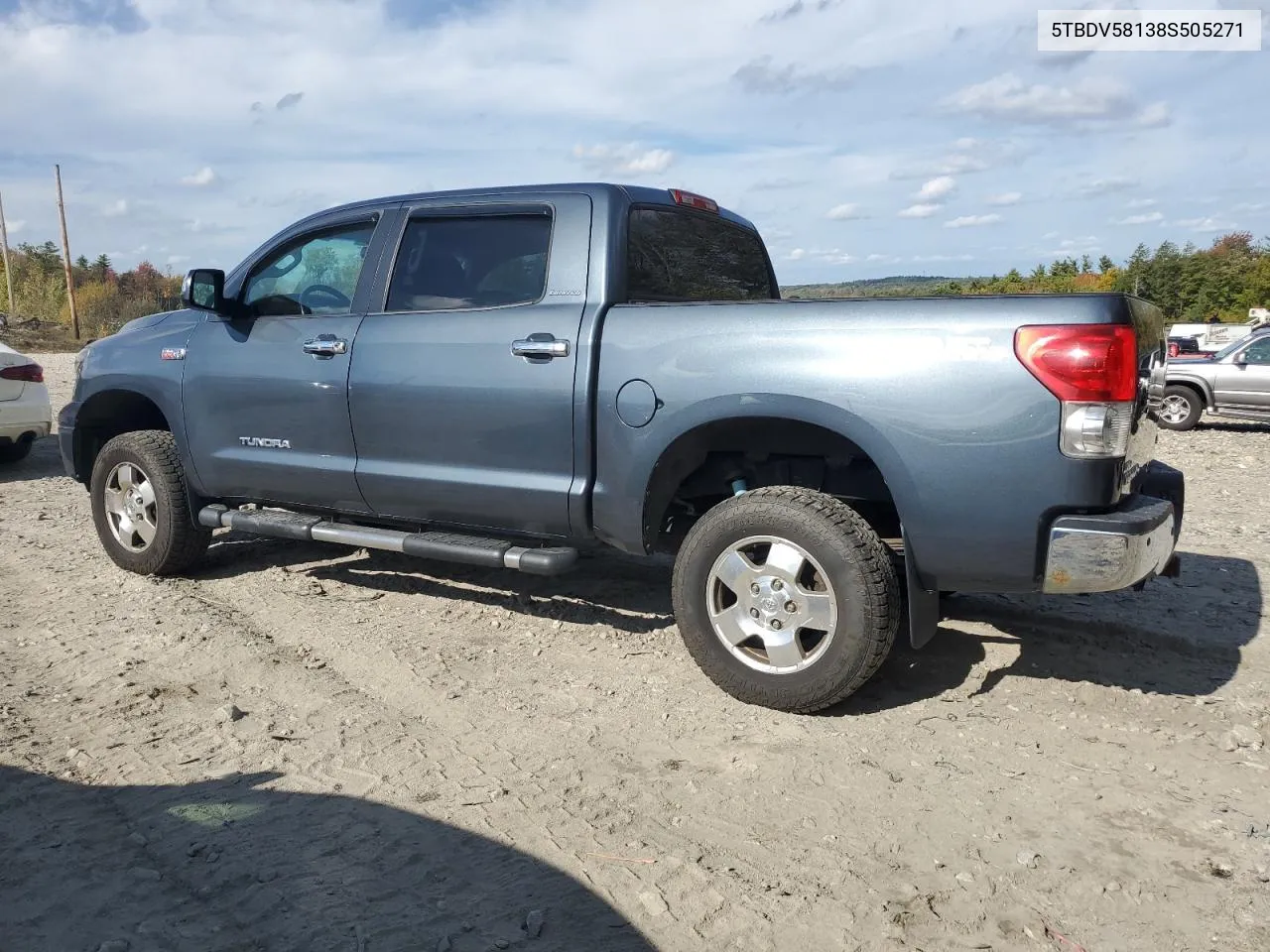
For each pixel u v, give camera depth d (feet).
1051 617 15.34
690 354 12.19
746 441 12.92
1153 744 11.28
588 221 13.48
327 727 11.71
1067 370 10.27
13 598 16.66
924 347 10.91
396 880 8.61
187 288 15.69
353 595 16.81
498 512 13.84
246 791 10.16
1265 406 46.16
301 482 15.67
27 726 11.66
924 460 10.92
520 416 13.38
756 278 17.46
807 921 8.05
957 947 7.75
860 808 9.84
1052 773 10.59
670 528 14.33
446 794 10.12
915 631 11.44
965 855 9.02
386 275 15.07
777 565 11.81
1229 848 9.13
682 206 15.24
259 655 13.91
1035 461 10.48
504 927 7.97
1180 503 12.38
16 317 150.20
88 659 13.82
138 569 17.90
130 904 8.25
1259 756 10.98
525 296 13.82
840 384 11.26
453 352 13.92
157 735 11.46
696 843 9.21
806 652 12.14
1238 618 15.28
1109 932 7.94
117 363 17.88
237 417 16.24
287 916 8.07
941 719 11.90
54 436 37.04
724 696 12.60
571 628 15.23
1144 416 11.57
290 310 16.17
